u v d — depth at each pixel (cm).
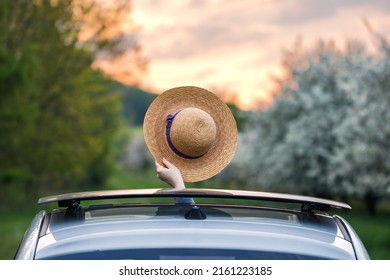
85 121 3472
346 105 2953
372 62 2227
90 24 3434
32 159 3250
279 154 3167
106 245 266
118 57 3703
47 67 3203
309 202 314
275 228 289
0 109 2700
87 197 304
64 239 274
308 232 291
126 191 314
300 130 3055
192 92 398
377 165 2272
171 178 372
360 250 285
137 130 9606
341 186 2738
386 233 1934
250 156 3781
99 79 3644
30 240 279
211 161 390
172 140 381
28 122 2830
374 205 2736
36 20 3150
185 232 274
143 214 309
